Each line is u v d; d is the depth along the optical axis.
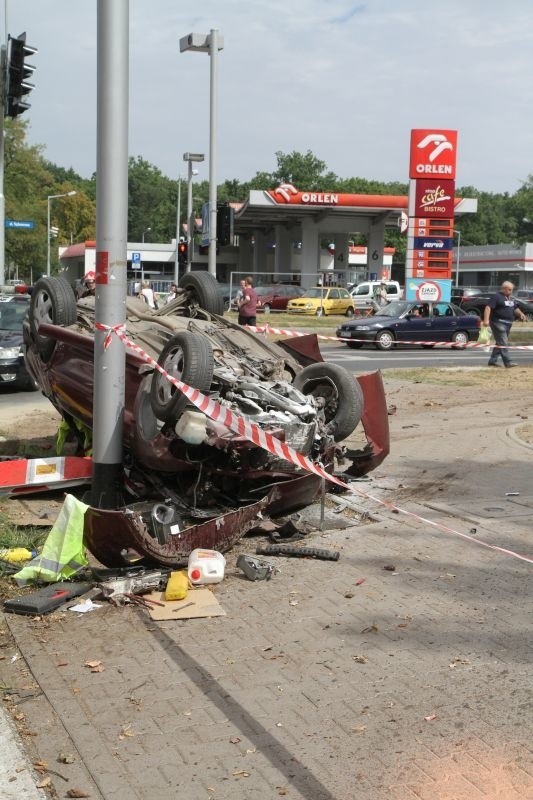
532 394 14.78
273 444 6.16
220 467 6.80
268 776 3.52
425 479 8.62
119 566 5.85
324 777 3.51
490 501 7.75
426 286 33.97
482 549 6.41
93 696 4.16
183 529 6.16
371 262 57.28
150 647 4.72
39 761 3.61
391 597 5.46
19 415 12.34
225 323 8.83
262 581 5.76
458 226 129.62
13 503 7.48
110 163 6.38
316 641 4.80
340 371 7.94
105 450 6.64
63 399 8.10
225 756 3.66
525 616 5.14
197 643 4.77
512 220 130.12
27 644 4.75
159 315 8.83
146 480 7.26
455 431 11.20
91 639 4.82
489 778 3.49
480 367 19.70
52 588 5.45
